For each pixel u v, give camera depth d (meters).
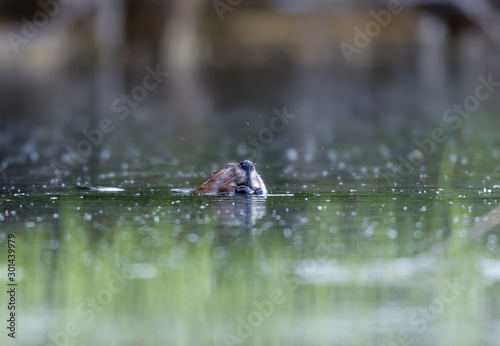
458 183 18.72
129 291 10.02
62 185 18.80
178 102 43.31
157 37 67.75
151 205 15.52
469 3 61.03
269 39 68.38
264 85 51.69
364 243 12.18
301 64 64.12
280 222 13.71
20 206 15.50
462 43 63.75
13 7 68.12
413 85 50.47
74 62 63.56
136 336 8.91
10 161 23.83
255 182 17.27
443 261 11.29
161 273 10.56
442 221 13.76
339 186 18.39
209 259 11.21
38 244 12.16
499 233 12.74
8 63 63.25
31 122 34.72
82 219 14.04
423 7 63.22
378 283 10.43
